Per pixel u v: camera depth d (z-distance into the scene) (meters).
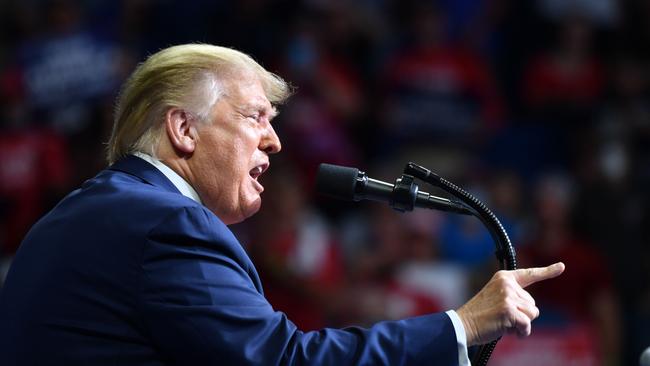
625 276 15.94
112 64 17.05
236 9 18.59
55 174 16.25
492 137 18.39
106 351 5.10
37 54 16.94
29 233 5.59
